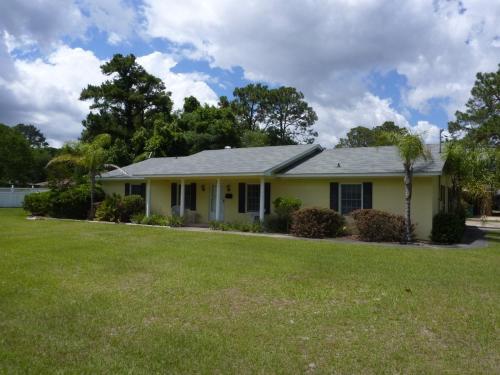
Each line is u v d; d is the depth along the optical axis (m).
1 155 45.56
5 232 15.84
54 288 7.57
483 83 33.16
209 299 6.96
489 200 20.31
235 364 4.57
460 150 16.50
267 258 10.58
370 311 6.37
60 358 4.68
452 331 5.59
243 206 19.75
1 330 5.51
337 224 15.86
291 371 4.43
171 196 22.70
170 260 10.22
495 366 4.58
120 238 14.18
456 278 8.56
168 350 4.91
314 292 7.38
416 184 15.60
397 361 4.69
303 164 18.69
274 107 57.88
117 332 5.48
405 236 14.24
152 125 43.44
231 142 40.62
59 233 15.51
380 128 58.22
